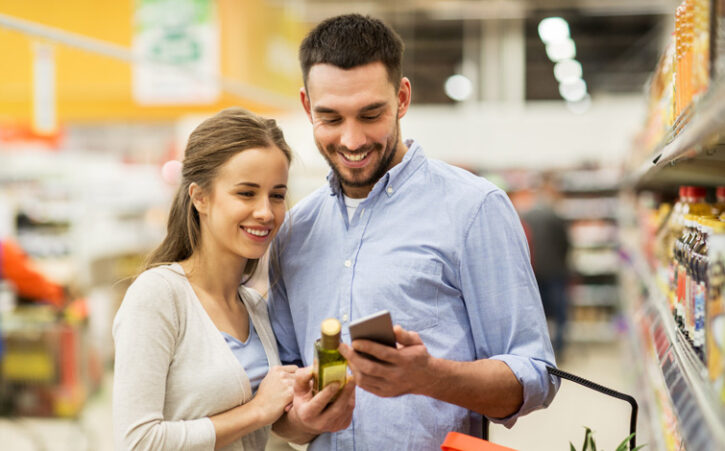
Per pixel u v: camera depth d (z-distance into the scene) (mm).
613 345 9195
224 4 6375
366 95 1633
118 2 6340
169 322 1680
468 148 11508
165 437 1582
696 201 2043
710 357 1254
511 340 1713
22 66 5863
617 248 9641
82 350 5551
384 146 1708
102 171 7160
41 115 4637
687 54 1464
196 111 7168
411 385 1447
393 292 1745
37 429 5316
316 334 1854
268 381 1739
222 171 1730
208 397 1679
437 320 1745
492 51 13531
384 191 1815
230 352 1740
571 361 8117
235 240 1745
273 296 2023
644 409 3029
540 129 11352
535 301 1748
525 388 1611
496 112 13344
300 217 1963
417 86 13703
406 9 12477
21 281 5047
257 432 1830
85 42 4199
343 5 12062
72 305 5340
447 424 1742
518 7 12375
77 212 6133
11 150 6852
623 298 7254
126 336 1635
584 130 11250
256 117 1805
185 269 1797
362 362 1409
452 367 1506
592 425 5441
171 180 8383
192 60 6418
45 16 6000
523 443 5020
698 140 1192
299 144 9742
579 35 13312
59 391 5465
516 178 10852
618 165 10648
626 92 13320
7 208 5973
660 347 2076
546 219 8352
